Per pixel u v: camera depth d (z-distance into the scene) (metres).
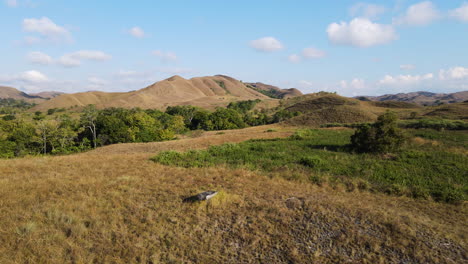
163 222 6.79
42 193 8.71
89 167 13.18
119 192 8.98
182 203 8.05
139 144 30.22
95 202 7.97
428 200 8.96
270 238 6.10
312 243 5.92
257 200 8.22
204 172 12.27
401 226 6.38
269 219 6.94
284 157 15.70
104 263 5.14
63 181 10.16
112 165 13.78
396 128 16.81
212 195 8.16
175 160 15.43
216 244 5.86
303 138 25.58
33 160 15.66
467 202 8.56
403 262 5.25
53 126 43.78
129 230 6.40
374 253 5.53
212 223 6.77
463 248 5.66
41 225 6.43
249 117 83.44
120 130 46.44
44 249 5.45
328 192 9.60
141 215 7.17
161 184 10.12
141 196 8.62
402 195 9.43
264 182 10.52
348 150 18.08
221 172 12.25
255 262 5.29
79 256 5.24
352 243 5.86
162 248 5.68
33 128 43.31
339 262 5.28
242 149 19.14
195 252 5.53
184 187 9.75
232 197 8.30
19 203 7.75
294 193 9.06
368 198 9.06
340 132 30.72
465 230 6.59
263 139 26.61
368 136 17.05
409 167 13.01
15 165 13.38
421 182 10.61
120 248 5.64
